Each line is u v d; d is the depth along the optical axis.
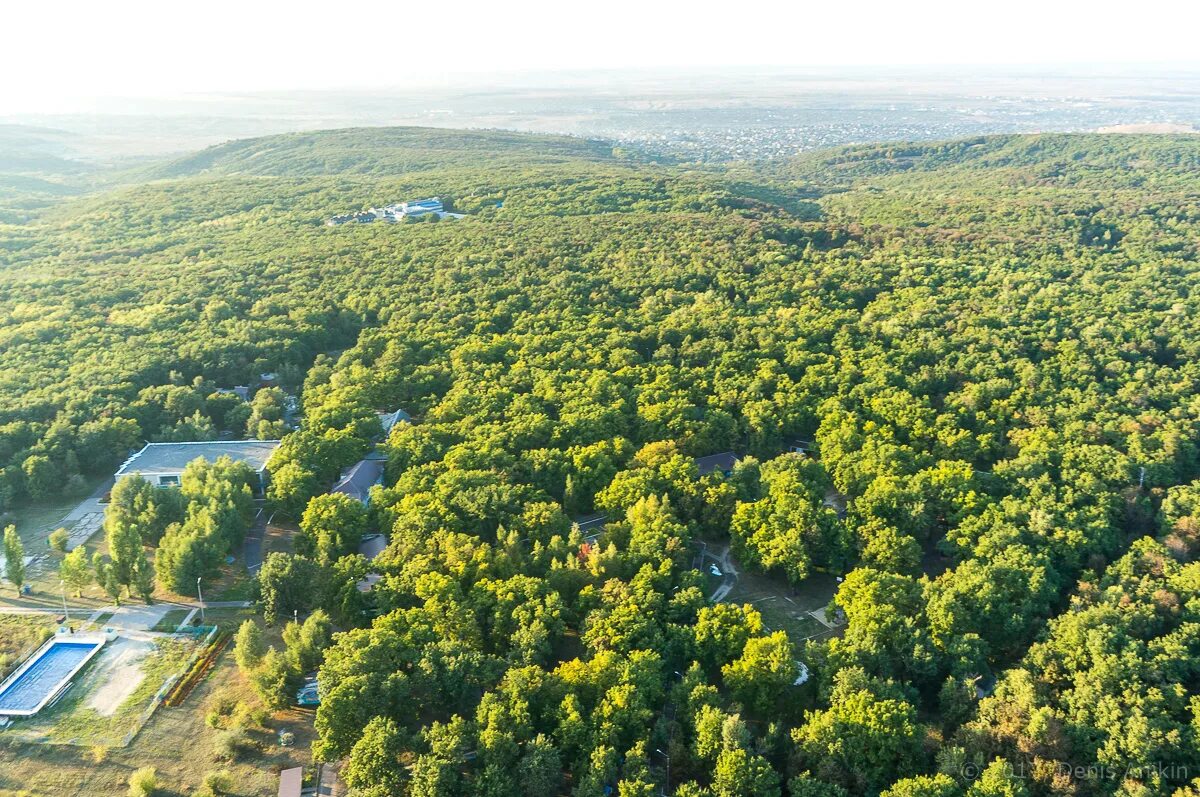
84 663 107.75
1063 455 147.00
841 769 86.81
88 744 95.19
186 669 107.31
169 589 121.75
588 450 148.38
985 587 111.12
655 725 91.94
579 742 88.94
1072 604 111.38
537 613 106.56
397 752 87.31
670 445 151.12
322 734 90.00
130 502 138.75
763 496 142.38
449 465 143.62
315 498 133.38
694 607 111.19
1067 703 93.75
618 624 104.88
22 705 100.31
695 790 83.25
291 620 115.94
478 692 98.38
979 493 137.12
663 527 125.75
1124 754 86.44
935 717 98.81
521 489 136.88
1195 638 102.00
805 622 119.06
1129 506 135.25
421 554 120.12
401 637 101.56
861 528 129.50
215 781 88.31
